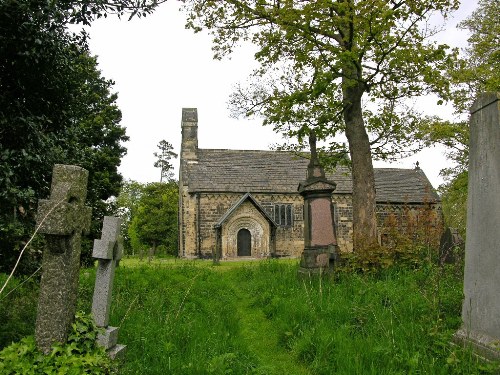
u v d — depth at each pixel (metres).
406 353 5.45
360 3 13.10
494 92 5.91
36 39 6.43
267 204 38.62
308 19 14.17
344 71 15.70
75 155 8.45
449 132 22.59
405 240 12.77
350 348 5.89
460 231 14.03
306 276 12.45
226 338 6.79
